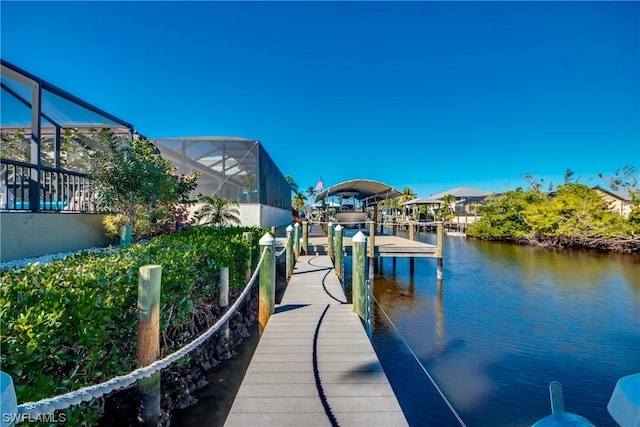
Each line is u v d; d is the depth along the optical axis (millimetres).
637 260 15055
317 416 2111
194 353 3990
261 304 4199
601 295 8805
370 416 2115
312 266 8633
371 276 10445
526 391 4199
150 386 2455
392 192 16781
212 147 11734
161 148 11523
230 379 3955
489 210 26703
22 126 7066
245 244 6227
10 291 2111
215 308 4766
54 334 1854
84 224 6641
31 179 5785
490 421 3629
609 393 4168
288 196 24109
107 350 2469
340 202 20125
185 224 8539
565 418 1107
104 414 2451
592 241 19188
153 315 2445
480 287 9727
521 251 18797
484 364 4898
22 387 1630
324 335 3549
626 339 5816
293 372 2707
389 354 5227
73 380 2080
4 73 5836
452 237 27984
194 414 3264
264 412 2150
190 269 3707
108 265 3023
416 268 13016
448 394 4129
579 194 21094
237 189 11695
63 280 2486
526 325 6523
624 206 24234
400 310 7523
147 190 6461
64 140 8250
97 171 6215
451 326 6477
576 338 5855
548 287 9711
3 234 4906
